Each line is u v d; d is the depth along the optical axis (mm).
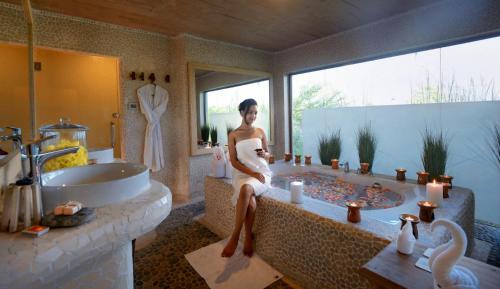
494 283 756
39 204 768
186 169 3340
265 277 1688
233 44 3625
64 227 745
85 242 733
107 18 2678
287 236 1693
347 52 3125
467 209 1741
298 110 3965
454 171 2562
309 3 2365
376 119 3094
